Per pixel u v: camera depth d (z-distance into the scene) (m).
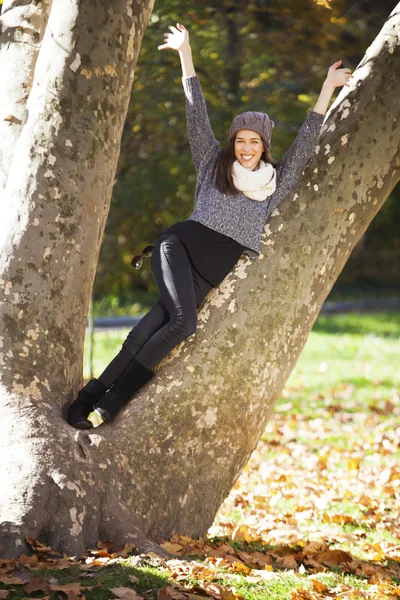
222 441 5.52
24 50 6.08
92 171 5.51
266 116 5.64
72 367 5.58
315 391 14.70
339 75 5.61
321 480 8.95
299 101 15.27
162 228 20.55
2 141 5.95
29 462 4.99
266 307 5.56
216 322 5.52
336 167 5.70
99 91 5.46
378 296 33.06
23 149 5.52
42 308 5.39
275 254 5.60
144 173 15.11
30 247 5.39
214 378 5.47
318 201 5.67
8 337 5.33
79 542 4.88
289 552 6.10
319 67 15.37
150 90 12.94
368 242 38.47
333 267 5.78
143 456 5.32
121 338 20.36
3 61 6.14
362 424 12.11
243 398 5.55
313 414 12.79
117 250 21.78
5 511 4.80
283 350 5.66
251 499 8.11
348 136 5.73
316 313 5.82
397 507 7.96
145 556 4.86
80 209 5.48
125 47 5.52
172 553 5.20
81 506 4.96
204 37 13.45
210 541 5.92
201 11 12.79
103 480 5.12
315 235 5.66
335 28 13.84
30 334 5.36
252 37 14.17
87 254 5.55
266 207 5.64
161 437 5.37
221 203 5.52
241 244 5.52
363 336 22.14
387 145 5.77
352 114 5.77
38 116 5.47
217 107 13.94
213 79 13.84
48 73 5.46
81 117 5.45
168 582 4.61
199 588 4.55
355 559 6.09
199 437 5.45
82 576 4.56
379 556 6.24
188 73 5.80
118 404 5.40
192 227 5.52
